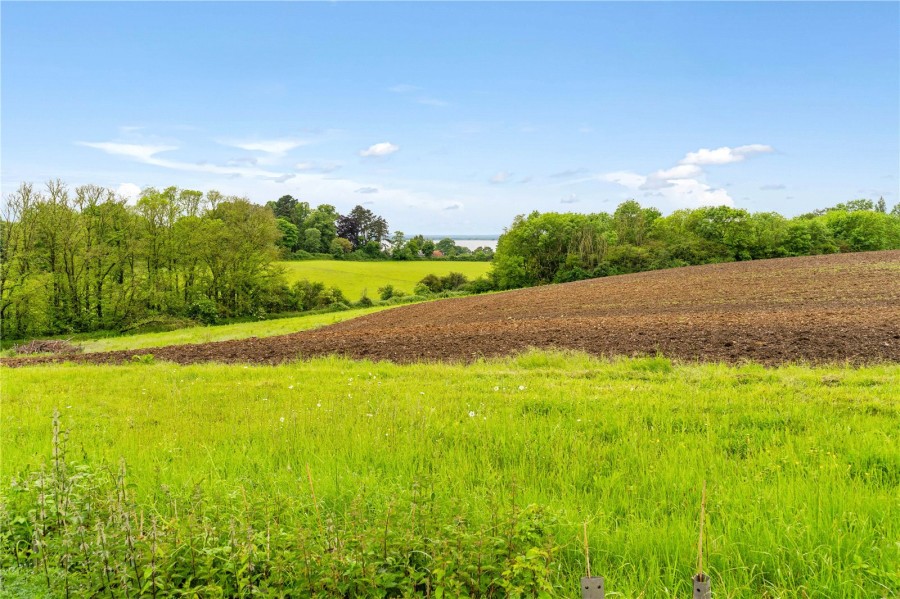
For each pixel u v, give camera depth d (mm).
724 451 6055
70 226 41719
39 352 28594
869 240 76875
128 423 8109
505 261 67688
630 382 9961
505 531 3762
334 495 5059
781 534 4047
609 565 3881
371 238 120000
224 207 54375
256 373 13109
